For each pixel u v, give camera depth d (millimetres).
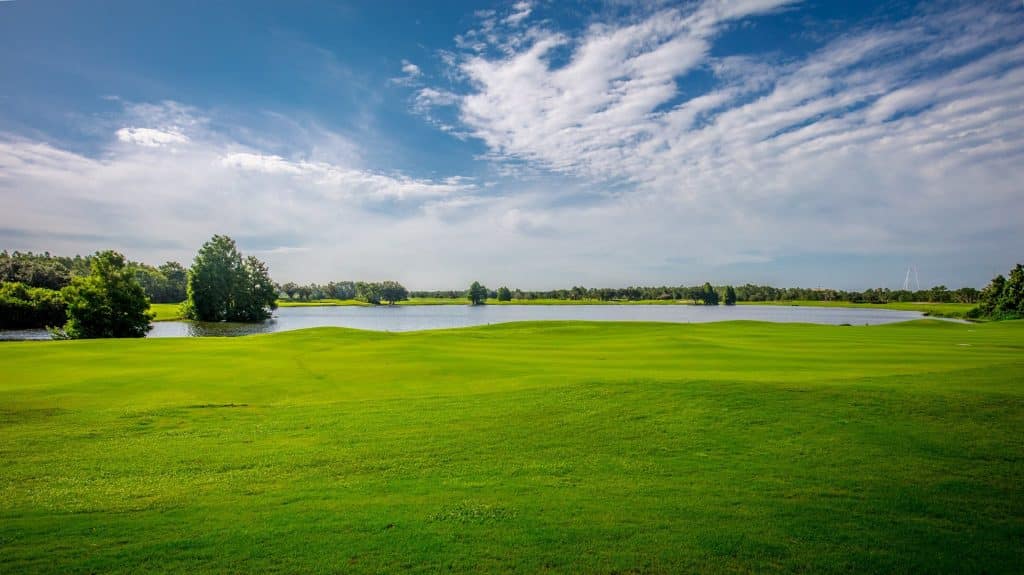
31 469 13141
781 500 10961
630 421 16234
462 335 50938
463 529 9797
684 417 16359
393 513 10500
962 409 16188
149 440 15484
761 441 14367
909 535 9570
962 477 11984
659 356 32594
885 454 13297
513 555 8898
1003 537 9516
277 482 12273
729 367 26859
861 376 21844
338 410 18609
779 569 8523
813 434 14719
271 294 140625
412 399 20062
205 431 16328
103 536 9594
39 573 8320
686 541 9344
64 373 26984
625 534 9586
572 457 13656
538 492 11531
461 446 14586
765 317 167250
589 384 20344
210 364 30156
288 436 15727
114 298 74938
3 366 29297
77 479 12492
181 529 9859
